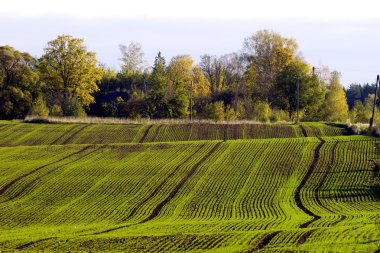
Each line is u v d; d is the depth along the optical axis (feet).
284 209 332.60
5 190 375.86
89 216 323.37
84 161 444.96
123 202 352.49
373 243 231.71
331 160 434.30
